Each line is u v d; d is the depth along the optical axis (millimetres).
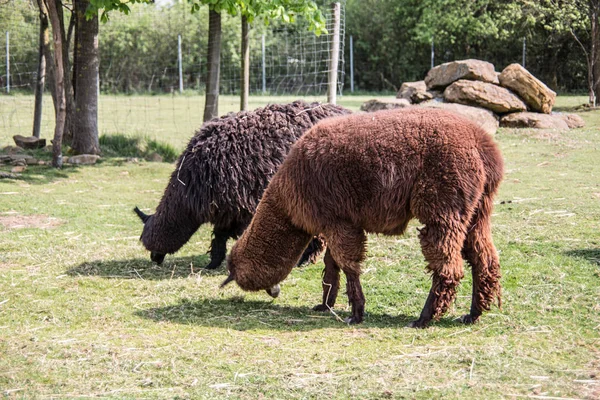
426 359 4320
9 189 10312
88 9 10727
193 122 19031
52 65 13789
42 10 13430
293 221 5145
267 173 6383
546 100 15875
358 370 4168
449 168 4652
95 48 12734
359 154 4797
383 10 33812
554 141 13719
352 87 32219
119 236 8000
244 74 11609
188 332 5012
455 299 5273
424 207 4711
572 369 4059
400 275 6336
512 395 3725
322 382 3996
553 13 23906
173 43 31547
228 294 6023
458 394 3762
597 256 6535
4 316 5383
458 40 31312
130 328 5121
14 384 4043
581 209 8398
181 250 7609
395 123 4840
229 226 6727
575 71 29484
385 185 4762
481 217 4895
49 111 20406
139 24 30656
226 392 3902
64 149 13438
